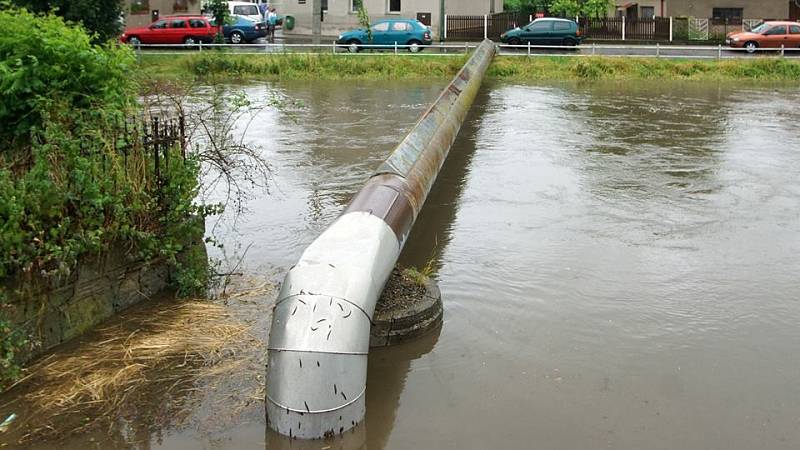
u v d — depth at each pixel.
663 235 8.67
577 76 25.98
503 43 32.88
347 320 4.86
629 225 9.03
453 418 5.01
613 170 11.91
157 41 31.36
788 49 30.22
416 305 6.14
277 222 8.98
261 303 6.61
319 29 30.84
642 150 13.55
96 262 6.09
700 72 26.36
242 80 24.38
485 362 5.73
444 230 8.85
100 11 23.67
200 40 31.45
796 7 41.50
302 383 4.62
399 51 30.59
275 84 23.41
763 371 5.66
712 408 5.16
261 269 7.44
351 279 5.14
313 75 25.45
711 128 16.05
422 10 37.00
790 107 19.41
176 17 31.48
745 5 42.12
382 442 4.73
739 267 7.70
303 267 5.21
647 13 43.31
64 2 22.95
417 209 7.32
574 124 16.42
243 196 9.92
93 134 6.51
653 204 9.96
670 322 6.43
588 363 5.73
